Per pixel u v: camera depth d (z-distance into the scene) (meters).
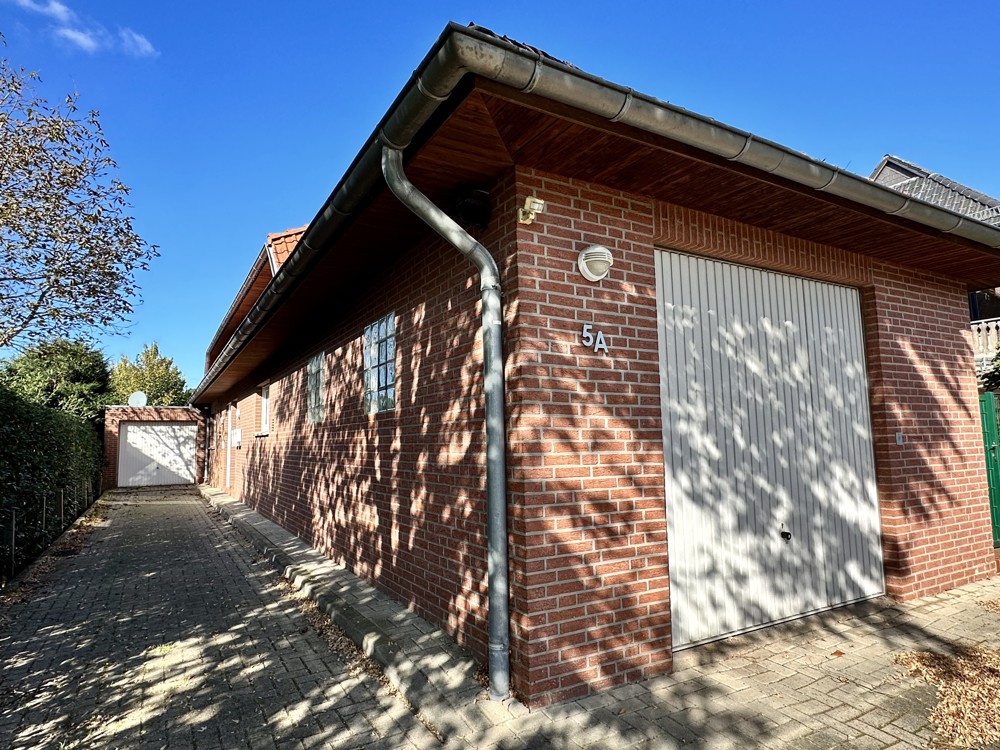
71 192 6.71
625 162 3.27
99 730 3.10
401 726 3.06
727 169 3.36
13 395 7.09
